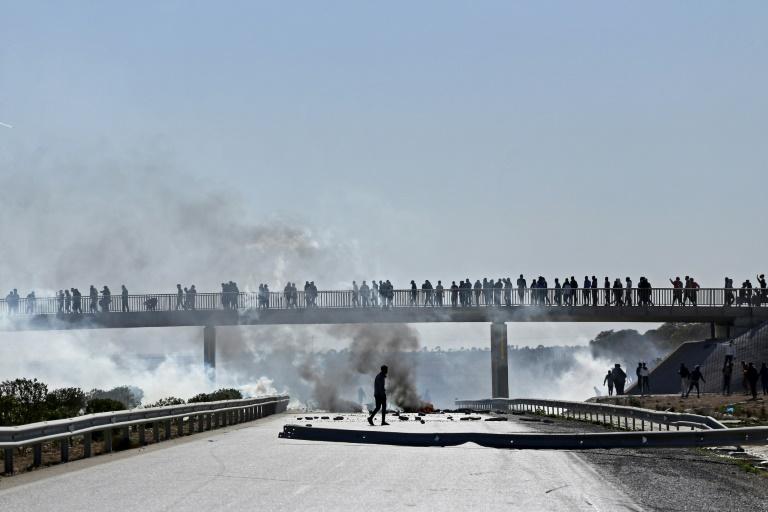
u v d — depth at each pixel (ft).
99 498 68.08
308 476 81.56
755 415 152.76
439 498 68.95
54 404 146.30
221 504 65.31
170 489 73.00
